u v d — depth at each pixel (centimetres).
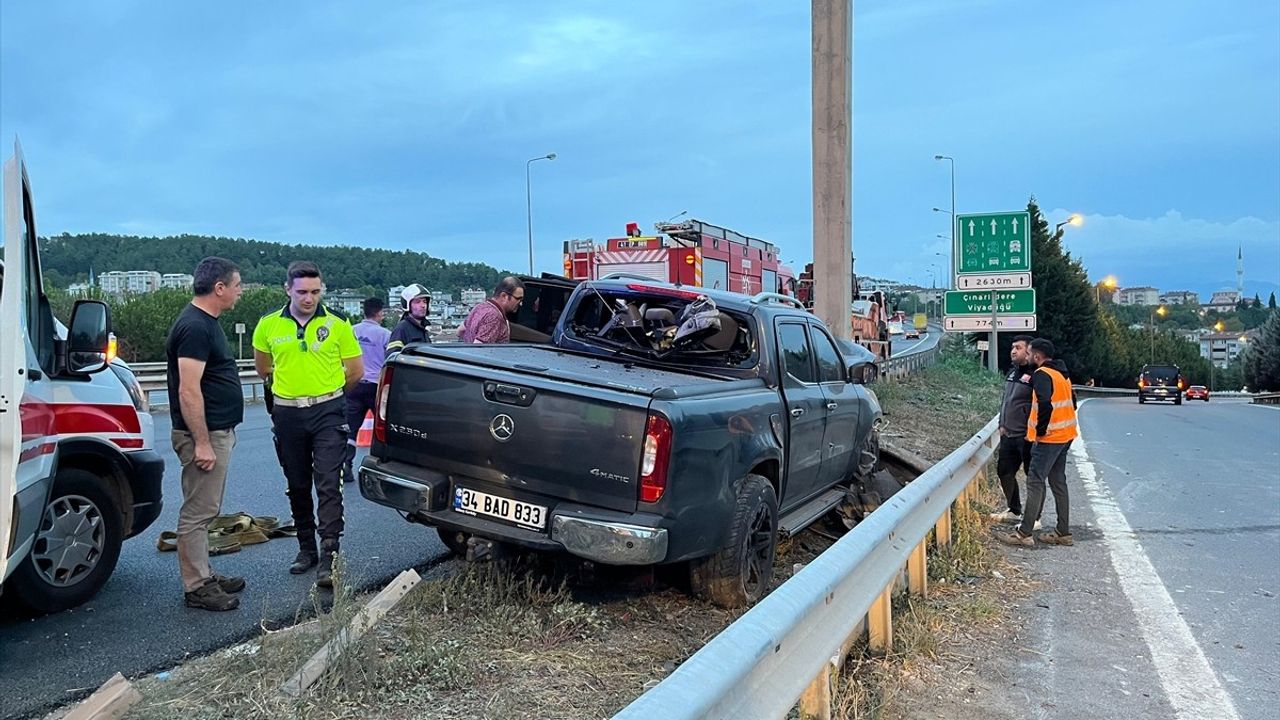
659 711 207
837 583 345
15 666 393
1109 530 841
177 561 570
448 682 360
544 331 866
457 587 465
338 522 527
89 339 451
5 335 342
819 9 1130
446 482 457
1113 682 457
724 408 464
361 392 855
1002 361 4222
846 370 714
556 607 444
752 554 498
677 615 479
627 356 599
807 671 310
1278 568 701
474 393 450
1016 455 877
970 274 2803
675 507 421
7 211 351
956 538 705
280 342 521
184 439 469
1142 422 2328
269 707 323
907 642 463
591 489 423
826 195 1141
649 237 1769
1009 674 462
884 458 904
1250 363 6581
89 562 477
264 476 896
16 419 344
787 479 559
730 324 569
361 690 343
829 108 1134
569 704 355
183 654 412
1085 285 5584
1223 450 1570
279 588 514
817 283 1154
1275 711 426
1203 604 602
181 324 459
